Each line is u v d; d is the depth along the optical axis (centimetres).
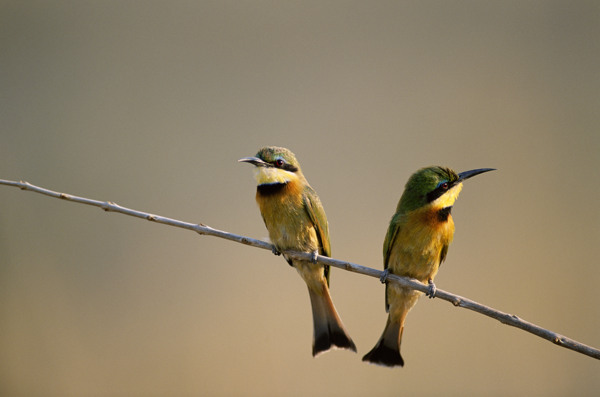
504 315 725
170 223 877
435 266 934
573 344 677
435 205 910
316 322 1005
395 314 948
